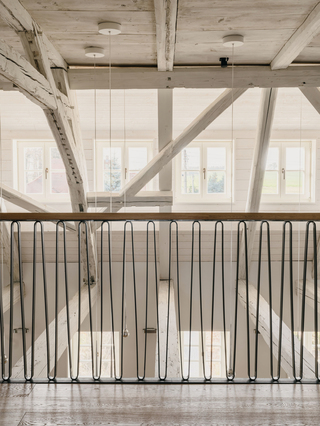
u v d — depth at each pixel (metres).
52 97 3.58
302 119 5.27
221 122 5.30
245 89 4.30
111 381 2.64
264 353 6.43
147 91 4.68
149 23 3.25
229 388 2.59
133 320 6.41
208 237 5.93
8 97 4.89
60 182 5.98
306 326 6.30
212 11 3.01
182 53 3.89
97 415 2.29
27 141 5.82
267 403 2.42
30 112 5.15
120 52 3.88
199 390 2.56
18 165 5.90
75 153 4.29
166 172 4.87
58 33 3.45
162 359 3.41
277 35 3.47
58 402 2.42
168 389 2.57
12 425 2.20
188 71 4.18
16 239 5.99
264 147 4.75
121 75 4.19
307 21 3.10
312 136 5.58
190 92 4.69
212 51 3.84
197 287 6.39
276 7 2.95
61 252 6.16
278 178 5.91
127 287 6.39
